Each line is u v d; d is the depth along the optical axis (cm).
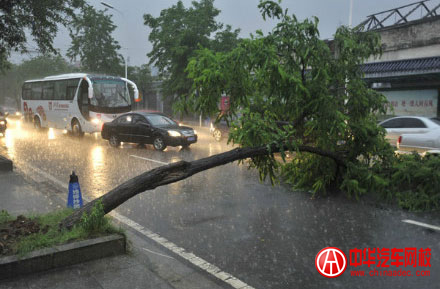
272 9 596
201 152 1359
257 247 482
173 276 403
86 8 1113
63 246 405
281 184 848
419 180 687
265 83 615
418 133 1052
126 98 1909
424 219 591
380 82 2089
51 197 709
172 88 2677
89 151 1377
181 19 2661
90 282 368
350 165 714
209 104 603
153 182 479
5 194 690
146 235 526
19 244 397
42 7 1012
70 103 1945
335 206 668
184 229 550
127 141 1477
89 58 3453
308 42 599
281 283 388
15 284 359
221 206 671
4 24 1011
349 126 703
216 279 397
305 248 479
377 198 713
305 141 724
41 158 1191
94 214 441
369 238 511
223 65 569
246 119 581
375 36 691
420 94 1980
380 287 379
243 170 1018
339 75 677
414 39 1945
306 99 627
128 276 383
